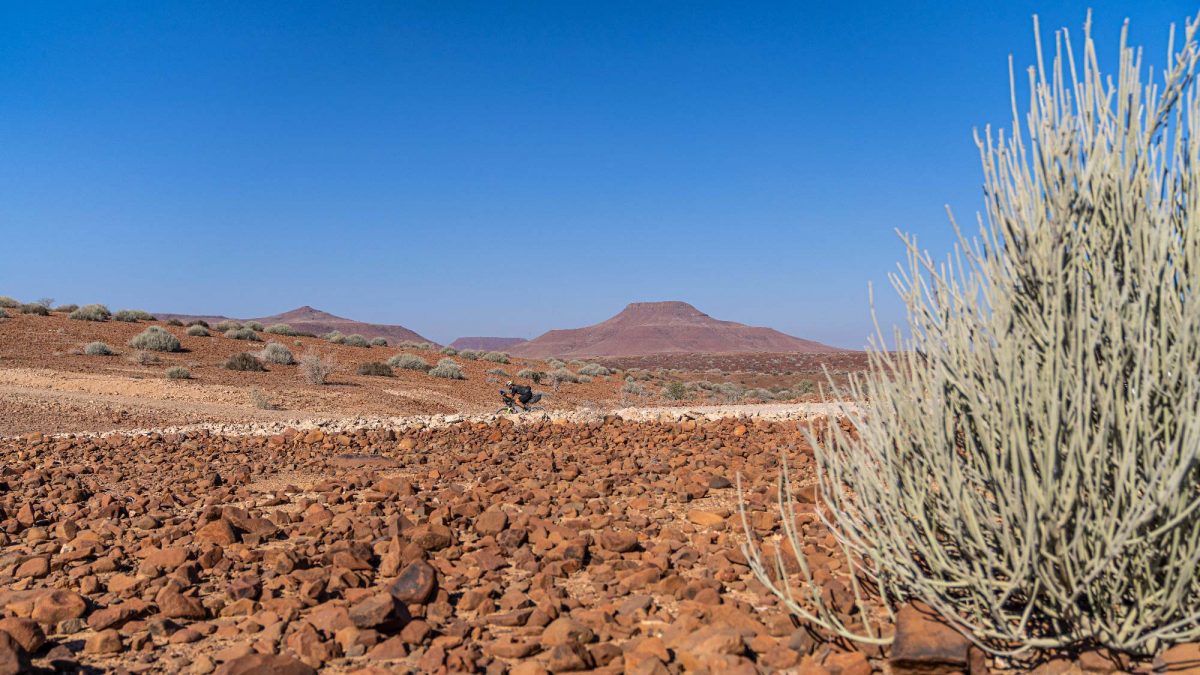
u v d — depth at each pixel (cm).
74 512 814
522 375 4809
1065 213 355
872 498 402
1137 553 350
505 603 477
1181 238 369
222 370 3628
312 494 916
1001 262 373
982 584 363
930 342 388
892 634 403
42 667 379
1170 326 353
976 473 383
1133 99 362
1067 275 364
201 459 1235
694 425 1500
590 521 694
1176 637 341
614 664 377
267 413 2633
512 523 681
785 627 418
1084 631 357
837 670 358
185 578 534
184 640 427
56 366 3309
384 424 1814
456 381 4247
